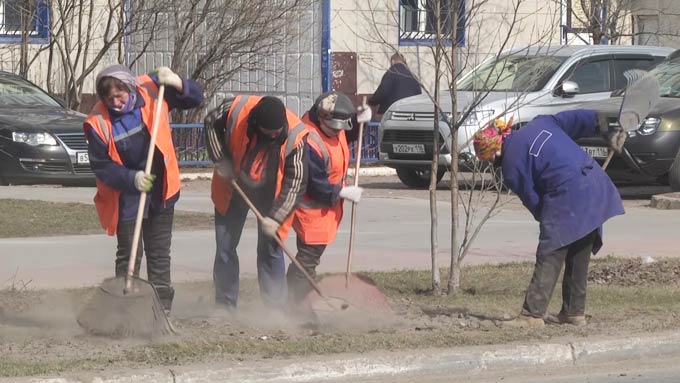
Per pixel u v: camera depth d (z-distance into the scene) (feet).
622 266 115.03
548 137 85.81
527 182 86.12
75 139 185.78
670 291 103.60
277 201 84.89
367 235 137.69
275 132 83.56
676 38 281.33
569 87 179.93
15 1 238.48
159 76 80.53
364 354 79.15
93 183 189.67
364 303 91.25
